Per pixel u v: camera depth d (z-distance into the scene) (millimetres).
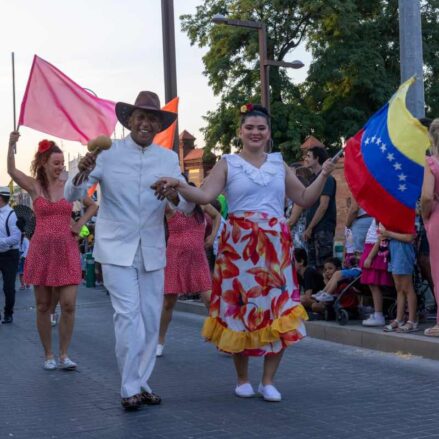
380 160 6594
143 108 5438
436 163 6988
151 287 5590
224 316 5527
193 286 7770
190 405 5508
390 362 6992
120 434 4777
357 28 35125
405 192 6570
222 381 6410
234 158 5520
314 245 9289
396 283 7695
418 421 4902
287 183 5672
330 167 5520
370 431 4688
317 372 6684
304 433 4676
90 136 7262
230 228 5516
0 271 11188
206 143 37125
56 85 7164
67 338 7137
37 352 8234
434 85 36125
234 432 4738
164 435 4715
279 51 36375
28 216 11219
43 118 7133
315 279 9070
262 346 5441
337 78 34531
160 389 6145
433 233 7043
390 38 36656
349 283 8492
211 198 5383
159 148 5648
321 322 8617
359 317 8797
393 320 8016
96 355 7918
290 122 34031
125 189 5461
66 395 6016
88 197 7172
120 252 5426
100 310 12359
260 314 5434
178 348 8281
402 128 6516
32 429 4988
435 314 8641
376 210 6707
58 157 7031
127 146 5555
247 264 5453
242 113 5590
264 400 5602
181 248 7738
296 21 35781
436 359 6926
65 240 6988
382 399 5555
